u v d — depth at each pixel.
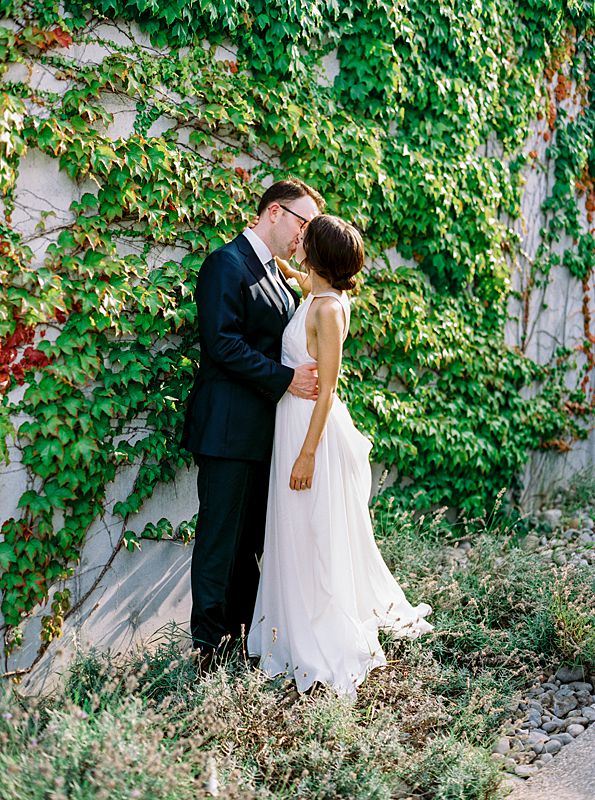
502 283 5.03
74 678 2.87
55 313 3.04
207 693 2.72
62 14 3.01
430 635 3.40
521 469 5.37
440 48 4.54
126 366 3.23
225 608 3.18
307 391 3.04
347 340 4.16
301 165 3.89
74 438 3.07
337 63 4.11
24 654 3.06
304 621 3.07
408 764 2.57
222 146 3.60
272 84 3.72
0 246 2.86
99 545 3.28
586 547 4.67
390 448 4.38
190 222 3.48
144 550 3.45
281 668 3.13
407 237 4.50
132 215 3.29
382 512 4.32
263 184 3.80
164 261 3.42
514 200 5.21
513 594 3.79
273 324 3.12
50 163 3.02
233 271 2.98
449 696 3.15
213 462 3.07
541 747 2.86
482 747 2.69
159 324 3.32
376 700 2.99
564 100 5.66
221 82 3.50
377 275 4.30
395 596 3.38
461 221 4.71
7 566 2.96
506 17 5.03
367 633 3.17
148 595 3.48
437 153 4.56
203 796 2.23
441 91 4.49
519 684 3.25
